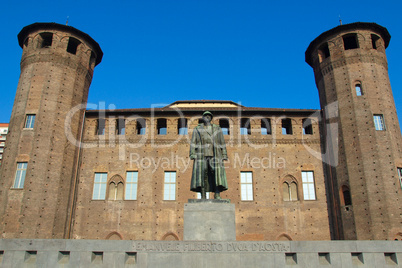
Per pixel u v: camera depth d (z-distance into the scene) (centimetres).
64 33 3462
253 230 3138
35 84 3244
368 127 3122
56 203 2961
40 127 3091
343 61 3416
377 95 3244
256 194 3256
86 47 3594
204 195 1677
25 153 3002
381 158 2994
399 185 2925
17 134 3078
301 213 3206
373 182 2934
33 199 2859
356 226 2895
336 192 3155
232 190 3266
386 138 3077
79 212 3200
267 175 3328
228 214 1570
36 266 1451
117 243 1456
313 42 3734
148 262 1417
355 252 1477
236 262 1415
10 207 2822
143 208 3206
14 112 3216
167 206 3212
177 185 3291
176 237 3114
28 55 3378
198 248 1430
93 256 1466
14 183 2927
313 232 3145
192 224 1554
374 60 3375
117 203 3228
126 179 3331
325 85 3525
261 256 1429
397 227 2770
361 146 3083
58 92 3259
